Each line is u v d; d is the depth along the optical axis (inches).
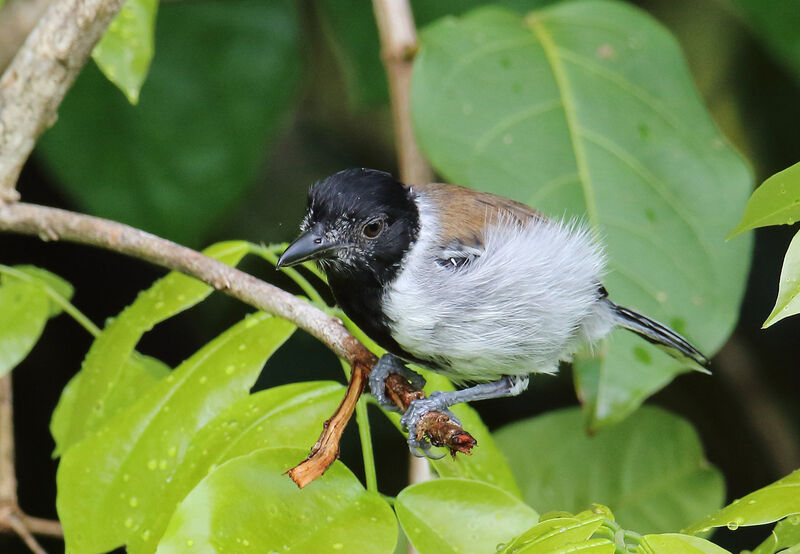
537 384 570.9
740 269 351.3
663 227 352.5
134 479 254.2
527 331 299.0
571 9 392.8
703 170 362.6
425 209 309.9
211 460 243.1
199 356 270.2
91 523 249.4
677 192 358.6
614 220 351.3
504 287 294.0
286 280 563.5
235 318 544.4
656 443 389.7
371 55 492.7
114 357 282.2
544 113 362.6
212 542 204.5
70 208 538.9
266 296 269.4
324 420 249.6
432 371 312.5
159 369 340.8
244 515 209.8
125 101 466.3
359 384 241.8
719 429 573.6
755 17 446.3
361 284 298.2
